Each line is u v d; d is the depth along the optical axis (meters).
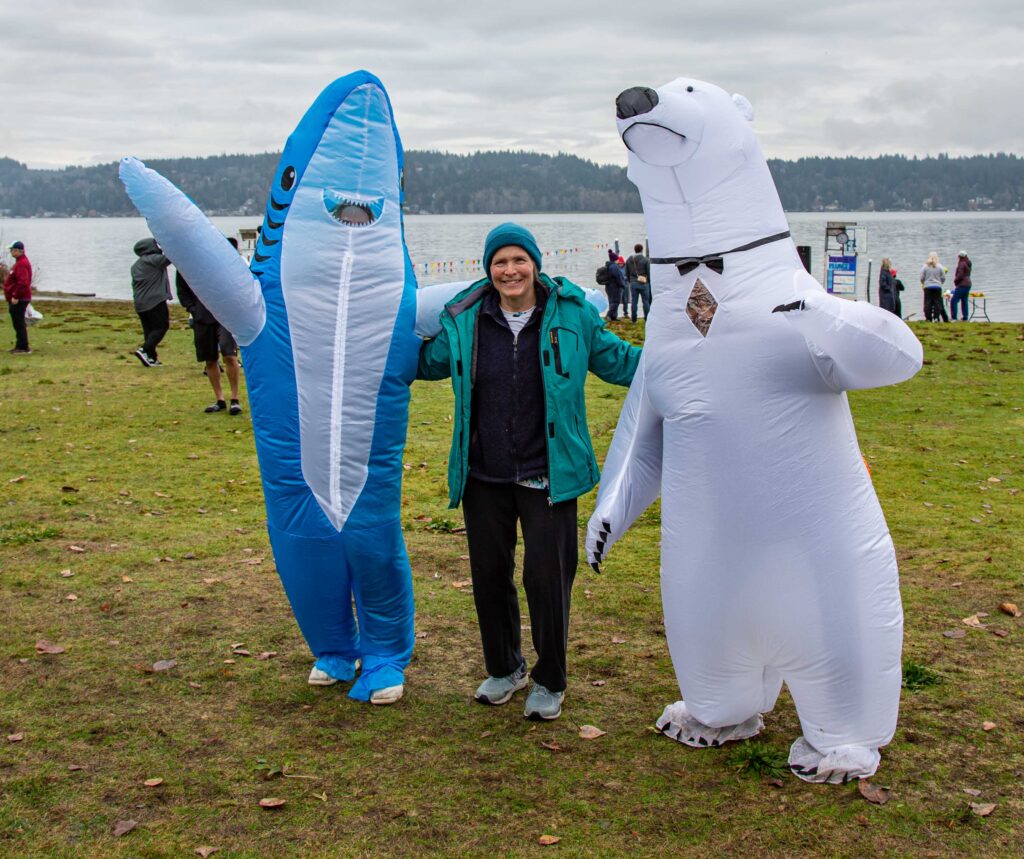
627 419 4.27
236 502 8.08
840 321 3.49
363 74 4.40
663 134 3.73
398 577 4.67
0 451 9.79
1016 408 11.66
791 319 3.56
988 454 9.54
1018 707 4.53
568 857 3.47
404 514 7.75
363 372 4.39
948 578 6.23
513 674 4.68
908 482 8.55
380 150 4.43
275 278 4.38
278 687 4.84
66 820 3.71
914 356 3.57
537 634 4.38
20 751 4.21
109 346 17.98
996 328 20.67
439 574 6.45
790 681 3.99
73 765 4.09
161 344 18.31
